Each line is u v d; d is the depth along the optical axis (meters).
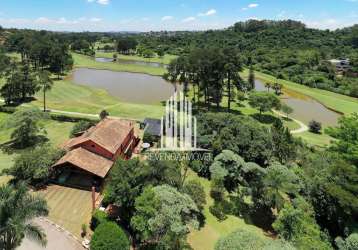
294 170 46.50
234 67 83.62
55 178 41.16
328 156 50.56
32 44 148.88
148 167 35.12
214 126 55.22
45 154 41.41
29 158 39.72
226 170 43.31
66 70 143.88
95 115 74.06
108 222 29.16
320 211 39.88
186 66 87.75
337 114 98.00
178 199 31.00
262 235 36.00
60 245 29.56
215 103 94.62
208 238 34.38
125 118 73.25
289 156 53.09
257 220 39.25
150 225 28.20
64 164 40.44
